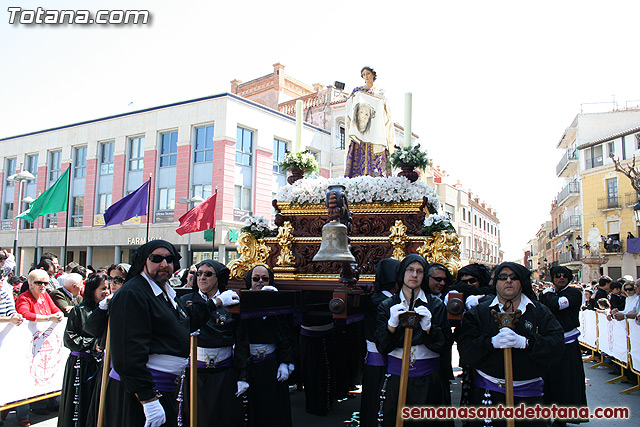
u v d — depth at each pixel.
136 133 26.42
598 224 36.03
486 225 58.84
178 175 25.00
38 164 29.92
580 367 6.11
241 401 4.54
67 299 7.35
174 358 3.75
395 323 4.01
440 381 4.35
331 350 6.99
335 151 28.97
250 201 25.48
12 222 30.81
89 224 27.56
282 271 6.68
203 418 4.37
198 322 3.97
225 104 23.98
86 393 5.24
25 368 6.09
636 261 33.06
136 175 26.47
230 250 25.92
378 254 6.32
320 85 33.91
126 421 3.52
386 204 6.43
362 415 4.70
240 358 4.52
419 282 4.21
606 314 10.05
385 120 8.16
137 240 25.66
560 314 6.16
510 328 3.86
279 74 32.44
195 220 14.86
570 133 41.19
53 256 8.91
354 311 4.59
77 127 28.45
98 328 4.02
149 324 3.48
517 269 4.07
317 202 6.77
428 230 6.07
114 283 6.18
